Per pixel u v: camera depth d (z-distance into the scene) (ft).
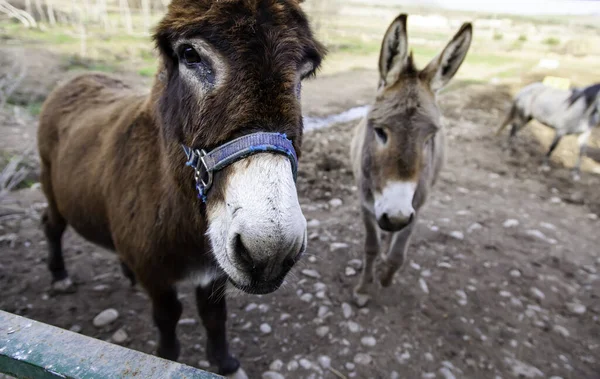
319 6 61.05
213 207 4.52
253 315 10.04
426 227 14.62
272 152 4.15
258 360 8.83
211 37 4.34
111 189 6.91
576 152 24.53
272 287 4.42
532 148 24.61
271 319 9.95
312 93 33.24
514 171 21.15
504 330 10.16
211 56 4.39
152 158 6.42
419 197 9.40
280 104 4.26
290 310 10.27
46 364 3.05
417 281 11.68
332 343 9.37
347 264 12.23
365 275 10.41
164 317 7.36
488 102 33.88
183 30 4.50
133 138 6.74
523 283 11.97
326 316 10.13
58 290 10.14
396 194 8.05
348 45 57.77
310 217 14.62
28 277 10.60
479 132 26.63
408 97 8.23
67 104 9.08
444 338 9.77
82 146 7.86
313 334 9.59
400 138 8.12
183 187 5.50
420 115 8.13
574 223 16.11
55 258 10.04
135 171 6.55
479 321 10.39
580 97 20.07
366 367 8.80
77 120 8.47
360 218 14.79
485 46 72.13
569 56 64.44
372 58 51.01
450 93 35.91
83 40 36.81
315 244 13.07
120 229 6.74
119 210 6.70
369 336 9.62
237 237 4.10
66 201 8.15
